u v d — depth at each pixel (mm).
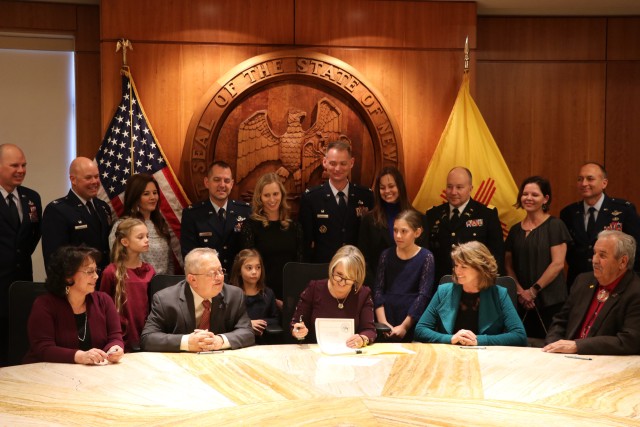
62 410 2418
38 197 4824
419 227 4441
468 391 2680
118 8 5250
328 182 5055
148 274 4133
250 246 4656
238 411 2416
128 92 5230
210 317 3578
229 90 5305
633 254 3551
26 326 3689
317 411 2420
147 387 2729
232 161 5391
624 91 6059
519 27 6020
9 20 5488
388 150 5480
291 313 4129
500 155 5531
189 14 5332
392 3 5531
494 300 3764
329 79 5398
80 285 3332
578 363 3141
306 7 5453
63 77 5715
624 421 2320
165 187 5246
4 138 5641
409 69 5559
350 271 3695
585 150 6078
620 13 5945
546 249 4785
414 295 4391
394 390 2695
